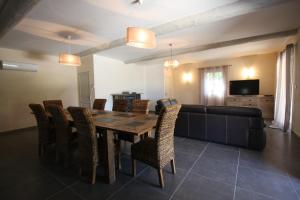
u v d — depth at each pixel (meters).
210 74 6.88
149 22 2.98
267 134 3.73
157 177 2.07
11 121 4.56
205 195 1.70
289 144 3.10
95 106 3.94
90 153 1.97
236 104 5.96
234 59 6.36
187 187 1.85
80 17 2.74
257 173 2.10
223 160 2.48
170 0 2.28
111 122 2.21
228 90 6.52
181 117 3.53
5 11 2.38
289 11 2.62
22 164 2.49
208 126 3.24
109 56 5.87
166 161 1.95
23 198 1.72
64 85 5.80
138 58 6.17
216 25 3.12
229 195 1.69
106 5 2.37
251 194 1.70
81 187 1.89
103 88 5.89
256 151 2.80
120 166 2.31
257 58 5.92
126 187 1.88
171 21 2.94
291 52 3.77
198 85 7.30
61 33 3.45
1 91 4.38
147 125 2.02
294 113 3.83
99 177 2.10
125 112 3.22
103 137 2.00
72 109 1.92
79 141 2.07
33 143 3.49
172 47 4.73
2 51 4.41
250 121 2.82
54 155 2.83
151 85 7.78
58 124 2.43
